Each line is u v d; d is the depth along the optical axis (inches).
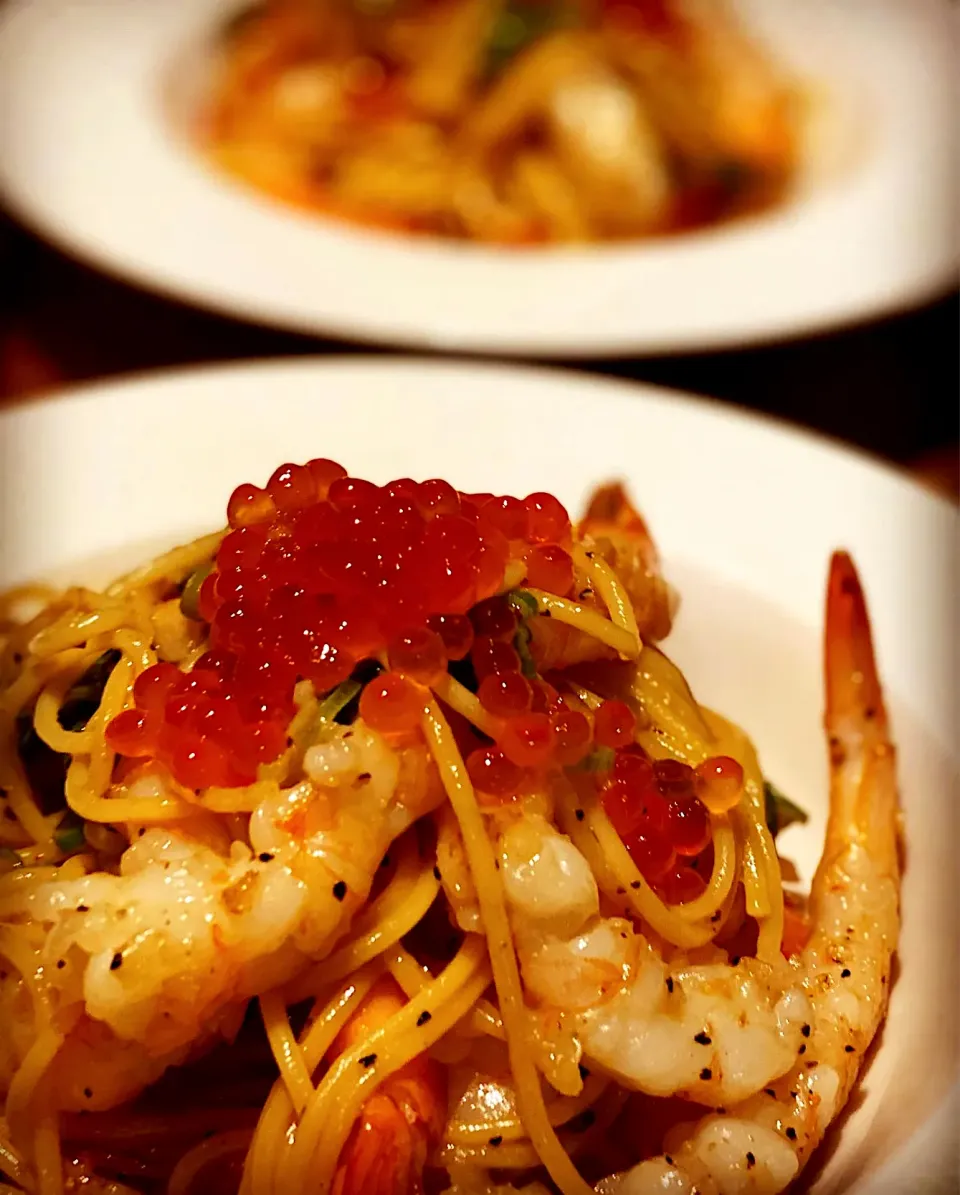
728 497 9.2
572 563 5.8
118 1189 5.5
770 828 7.1
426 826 5.7
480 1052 5.6
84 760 5.8
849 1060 5.6
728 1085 5.2
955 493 11.2
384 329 11.4
